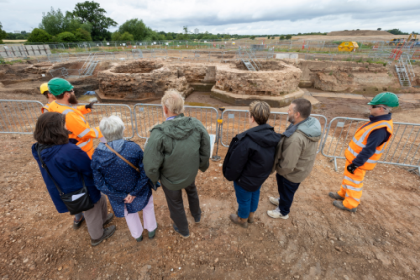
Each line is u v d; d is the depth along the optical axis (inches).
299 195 141.2
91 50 1040.2
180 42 1077.1
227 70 434.3
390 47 851.4
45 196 134.3
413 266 93.5
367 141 103.8
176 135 76.1
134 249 101.6
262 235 110.3
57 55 775.7
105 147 75.7
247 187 94.3
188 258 97.9
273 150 90.4
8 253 97.0
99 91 479.2
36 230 109.7
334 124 309.1
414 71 615.2
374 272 91.2
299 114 90.3
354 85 582.6
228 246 104.0
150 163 75.0
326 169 174.2
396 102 95.6
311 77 619.8
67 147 77.4
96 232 99.3
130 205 88.5
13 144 201.2
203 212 125.6
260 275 90.7
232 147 89.7
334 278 89.1
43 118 73.6
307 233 111.3
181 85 467.5
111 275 90.1
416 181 157.6
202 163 93.6
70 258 96.5
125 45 1094.4
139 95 432.8
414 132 261.9
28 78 563.2
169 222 117.8
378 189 147.3
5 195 132.5
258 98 403.5
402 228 114.3
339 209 128.5
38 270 91.0
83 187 83.4
